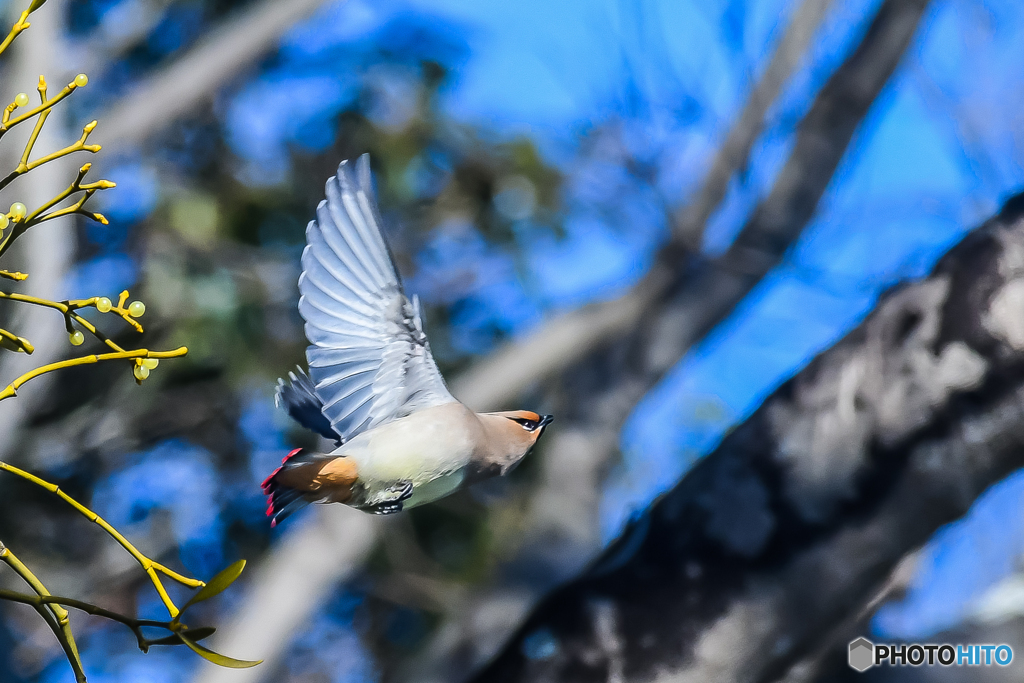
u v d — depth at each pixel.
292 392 5.20
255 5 14.13
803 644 4.91
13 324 9.11
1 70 9.70
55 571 13.28
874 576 4.88
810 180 12.25
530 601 11.12
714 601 4.91
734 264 12.52
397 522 12.43
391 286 4.95
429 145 14.23
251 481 13.96
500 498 12.90
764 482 4.99
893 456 4.84
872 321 5.10
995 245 4.95
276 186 14.08
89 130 3.88
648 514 5.25
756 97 11.97
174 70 11.69
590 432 13.22
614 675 4.89
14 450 9.62
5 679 11.07
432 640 12.02
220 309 13.41
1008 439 4.74
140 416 13.41
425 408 5.01
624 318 13.12
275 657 10.96
